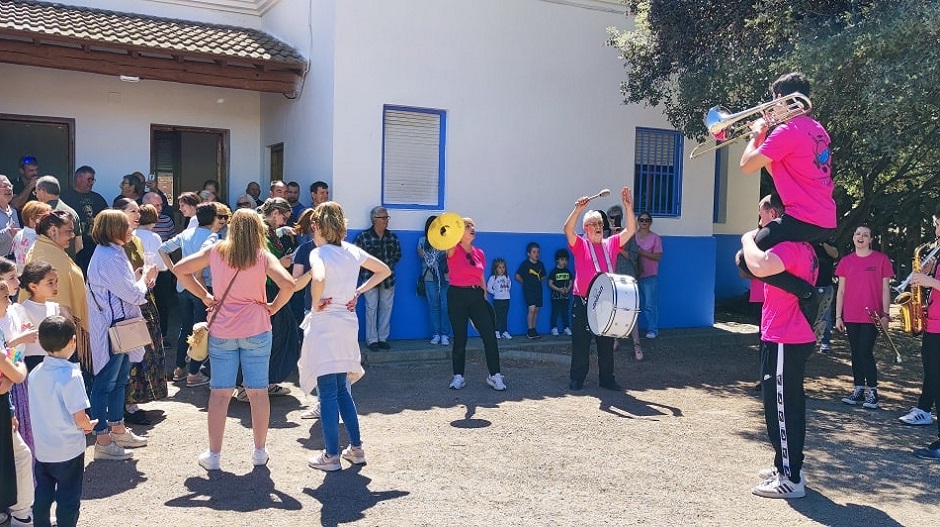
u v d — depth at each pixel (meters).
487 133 11.57
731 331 12.98
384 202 10.99
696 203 13.32
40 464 4.48
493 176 11.66
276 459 6.24
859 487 5.90
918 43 7.87
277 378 7.91
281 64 11.40
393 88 10.88
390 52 10.83
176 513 5.12
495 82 11.58
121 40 10.59
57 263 5.96
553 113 12.03
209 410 5.86
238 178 13.45
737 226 17.19
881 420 7.98
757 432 7.38
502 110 11.66
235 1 13.34
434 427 7.27
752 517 5.26
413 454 6.45
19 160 11.95
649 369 10.44
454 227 8.37
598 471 6.12
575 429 7.32
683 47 10.12
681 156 13.14
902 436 7.36
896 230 18.19
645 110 12.74
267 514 5.13
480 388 8.93
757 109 5.36
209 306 5.82
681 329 13.05
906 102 7.86
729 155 16.89
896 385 9.87
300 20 11.79
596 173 12.41
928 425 7.75
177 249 8.30
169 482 5.70
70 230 6.10
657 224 12.97
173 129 13.01
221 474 5.88
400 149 11.10
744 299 16.94
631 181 12.70
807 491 5.79
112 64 10.73
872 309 8.48
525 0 11.70
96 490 5.51
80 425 4.45
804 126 5.22
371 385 9.00
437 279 10.93
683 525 5.09
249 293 5.82
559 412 7.95
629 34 11.05
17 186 11.16
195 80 11.21
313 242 6.77
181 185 13.23
